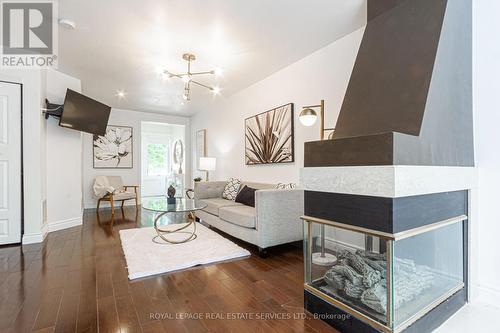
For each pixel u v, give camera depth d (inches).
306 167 69.8
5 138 123.6
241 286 81.8
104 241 130.6
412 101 60.2
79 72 156.6
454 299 68.4
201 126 259.1
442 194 64.0
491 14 73.4
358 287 59.8
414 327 56.4
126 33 111.5
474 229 74.6
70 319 63.3
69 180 163.6
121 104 235.1
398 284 53.4
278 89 154.5
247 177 184.9
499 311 69.4
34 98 129.3
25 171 127.1
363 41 82.7
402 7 74.5
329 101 122.2
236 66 147.3
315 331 60.1
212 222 149.9
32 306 69.1
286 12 97.1
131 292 77.3
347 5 92.9
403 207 52.4
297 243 126.2
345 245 62.0
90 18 100.3
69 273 91.0
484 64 74.6
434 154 59.8
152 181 330.3
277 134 152.4
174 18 100.4
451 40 67.2
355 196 57.5
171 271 93.0
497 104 72.4
